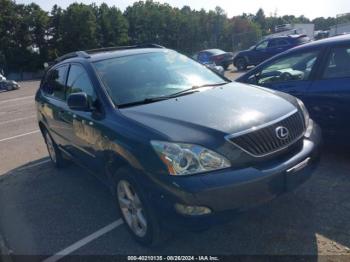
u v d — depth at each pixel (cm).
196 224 284
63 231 400
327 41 491
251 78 579
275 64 550
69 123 465
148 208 312
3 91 2647
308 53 506
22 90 2583
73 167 605
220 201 283
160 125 318
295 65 521
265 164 305
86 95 390
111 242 364
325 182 428
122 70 428
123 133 334
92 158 420
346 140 465
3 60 5769
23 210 467
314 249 312
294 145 332
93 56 466
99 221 410
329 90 466
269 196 300
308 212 369
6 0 5850
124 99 386
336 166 467
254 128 307
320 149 361
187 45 7144
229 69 2356
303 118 362
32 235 402
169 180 289
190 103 358
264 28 9356
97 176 432
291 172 312
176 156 290
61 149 554
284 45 1948
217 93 390
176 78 435
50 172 597
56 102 520
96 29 6431
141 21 7062
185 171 287
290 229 344
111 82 407
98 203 455
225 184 284
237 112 329
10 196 521
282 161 312
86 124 407
